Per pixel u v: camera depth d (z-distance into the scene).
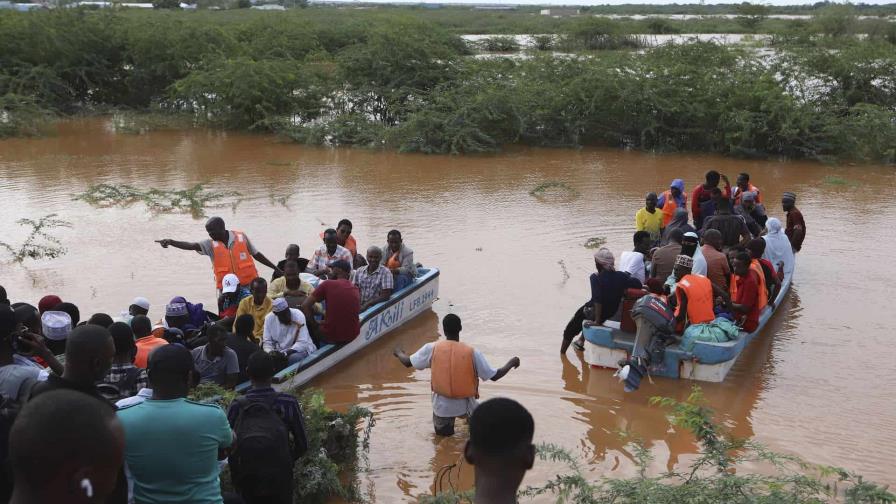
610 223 15.45
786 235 12.73
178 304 8.58
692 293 9.15
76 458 2.15
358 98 27.12
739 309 9.55
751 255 10.34
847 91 25.97
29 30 29.75
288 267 9.46
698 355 8.91
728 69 26.41
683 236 9.91
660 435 7.84
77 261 12.72
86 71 30.89
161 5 67.31
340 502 6.55
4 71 29.28
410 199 17.39
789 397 8.64
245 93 26.47
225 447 4.76
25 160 21.39
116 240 13.89
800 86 25.44
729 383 9.00
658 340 8.90
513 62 28.92
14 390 5.12
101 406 2.29
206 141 25.25
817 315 11.08
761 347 10.02
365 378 9.13
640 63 25.61
